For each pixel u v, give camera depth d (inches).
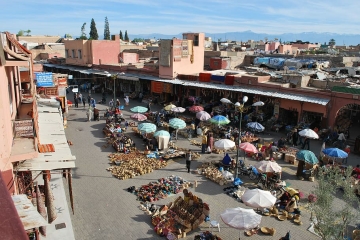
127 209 595.5
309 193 668.7
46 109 785.6
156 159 830.5
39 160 453.4
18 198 260.4
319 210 423.8
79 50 1916.8
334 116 999.6
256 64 1768.0
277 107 1117.1
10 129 448.1
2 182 131.8
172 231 523.2
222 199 640.4
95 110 1226.0
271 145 894.4
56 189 650.2
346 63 1653.5
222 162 786.8
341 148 921.5
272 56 1946.4
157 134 894.4
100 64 1834.4
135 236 516.1
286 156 840.9
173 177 725.3
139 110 1106.1
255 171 731.4
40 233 451.5
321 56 1759.4
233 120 1162.0
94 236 511.8
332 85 1102.4
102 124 1178.6
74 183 695.1
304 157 713.6
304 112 1059.3
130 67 1673.2
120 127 1077.1
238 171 762.8
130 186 686.5
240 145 786.8
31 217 236.7
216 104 1305.4
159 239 510.0
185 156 865.5
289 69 1493.6
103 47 1907.0
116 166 788.0
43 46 2566.4
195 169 784.9
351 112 1104.8
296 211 587.5
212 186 697.6
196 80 1379.2
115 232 524.7
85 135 1045.8
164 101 1489.9
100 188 675.4
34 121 501.4
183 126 972.6
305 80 1151.0
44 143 538.9
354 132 1079.6
